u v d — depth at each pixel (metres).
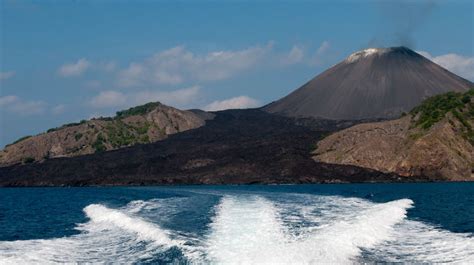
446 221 46.09
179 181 159.50
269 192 90.62
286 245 29.27
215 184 152.25
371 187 114.31
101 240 35.44
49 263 28.06
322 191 95.56
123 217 44.84
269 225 37.22
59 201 90.12
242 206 53.62
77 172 183.88
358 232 34.16
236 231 34.88
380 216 43.50
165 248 30.59
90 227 43.81
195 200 67.38
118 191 116.44
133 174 174.75
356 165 149.25
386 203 59.56
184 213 48.78
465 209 58.72
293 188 113.12
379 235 34.81
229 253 27.69
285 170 155.38
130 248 31.91
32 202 90.56
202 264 26.00
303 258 26.47
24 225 50.41
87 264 27.92
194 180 159.88
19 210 71.69
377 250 30.38
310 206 54.41
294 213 46.69
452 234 36.78
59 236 39.38
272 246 29.02
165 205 59.22
